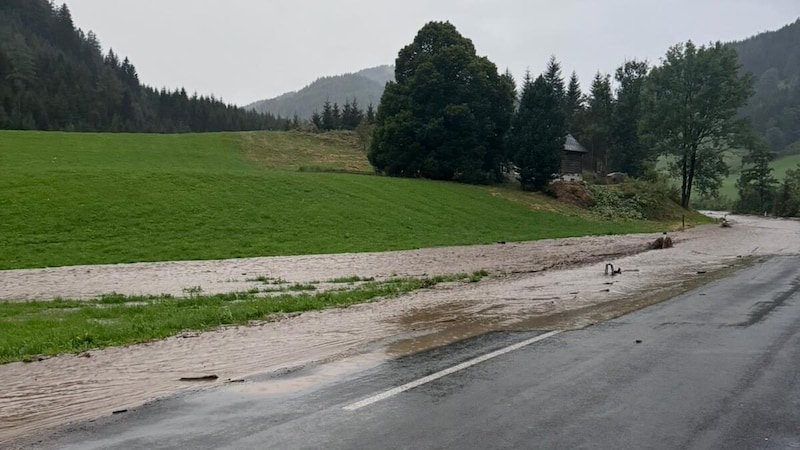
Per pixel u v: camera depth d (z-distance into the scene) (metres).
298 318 12.21
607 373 7.46
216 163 69.06
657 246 31.20
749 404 6.24
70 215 29.00
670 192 70.12
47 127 114.81
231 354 9.10
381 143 60.91
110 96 141.50
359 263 24.14
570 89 96.56
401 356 8.56
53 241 25.77
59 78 132.12
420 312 12.74
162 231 28.84
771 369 7.63
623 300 13.80
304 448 5.13
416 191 47.69
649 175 69.62
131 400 6.77
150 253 25.38
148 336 10.38
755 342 9.23
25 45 140.50
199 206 33.25
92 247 25.52
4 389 7.33
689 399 6.41
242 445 5.23
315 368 7.99
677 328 10.38
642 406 6.18
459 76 60.31
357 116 123.38
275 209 35.16
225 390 7.05
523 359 8.21
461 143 58.69
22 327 11.24
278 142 88.56
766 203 96.12
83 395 7.04
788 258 24.78
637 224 52.00
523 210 49.38
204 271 21.64
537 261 24.59
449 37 62.03
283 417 5.99
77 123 124.38
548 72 67.50
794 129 165.50
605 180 74.81
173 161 65.81
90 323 11.63
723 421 5.74
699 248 30.72
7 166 47.28
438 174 59.31
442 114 58.97
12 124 105.62
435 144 59.25
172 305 14.12
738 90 70.69
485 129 59.62
